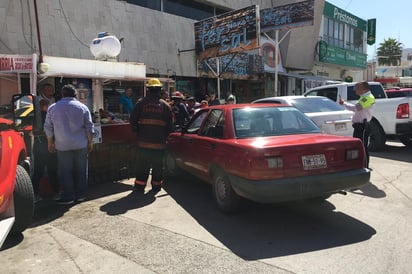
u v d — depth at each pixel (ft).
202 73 51.39
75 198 18.53
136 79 26.48
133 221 15.46
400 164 26.08
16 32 32.50
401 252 11.82
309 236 13.44
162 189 20.89
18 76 21.97
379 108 30.60
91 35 38.22
